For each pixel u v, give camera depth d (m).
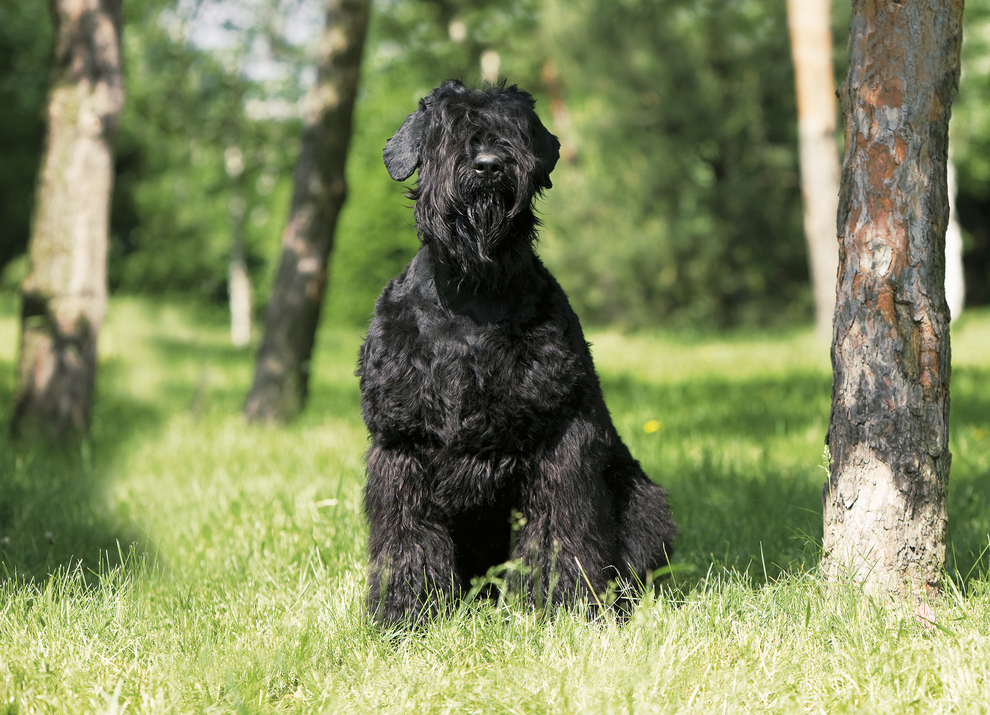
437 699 2.42
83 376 6.33
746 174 18.66
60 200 6.25
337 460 5.79
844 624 2.69
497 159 2.89
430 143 3.10
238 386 11.09
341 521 4.00
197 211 25.83
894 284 2.84
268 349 8.05
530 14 20.42
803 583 3.00
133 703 2.41
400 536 2.99
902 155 2.82
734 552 3.79
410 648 2.77
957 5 2.81
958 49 2.85
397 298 3.05
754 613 2.87
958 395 7.96
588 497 2.99
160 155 24.14
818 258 13.88
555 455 2.94
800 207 18.80
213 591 3.29
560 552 2.95
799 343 14.02
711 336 17.42
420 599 2.99
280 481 5.16
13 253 26.09
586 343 3.26
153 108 18.16
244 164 21.22
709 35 18.66
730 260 18.72
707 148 18.80
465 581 3.28
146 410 8.56
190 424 7.89
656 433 6.68
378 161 22.58
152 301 26.19
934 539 2.90
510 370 2.87
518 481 2.99
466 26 20.42
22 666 2.56
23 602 3.00
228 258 27.58
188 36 10.76
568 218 18.78
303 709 2.38
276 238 24.58
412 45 20.77
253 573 3.50
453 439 2.89
